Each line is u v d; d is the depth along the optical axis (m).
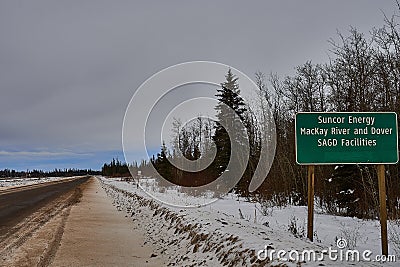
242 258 7.33
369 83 21.72
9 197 32.81
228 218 12.80
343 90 25.55
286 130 30.34
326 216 16.17
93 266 8.91
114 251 10.55
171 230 12.65
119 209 23.53
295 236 9.84
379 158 8.74
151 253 10.34
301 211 18.23
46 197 32.88
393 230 11.74
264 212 16.66
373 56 22.08
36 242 11.68
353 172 17.55
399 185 16.50
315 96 36.22
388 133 8.80
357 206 16.94
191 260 8.80
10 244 11.32
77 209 22.47
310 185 9.50
